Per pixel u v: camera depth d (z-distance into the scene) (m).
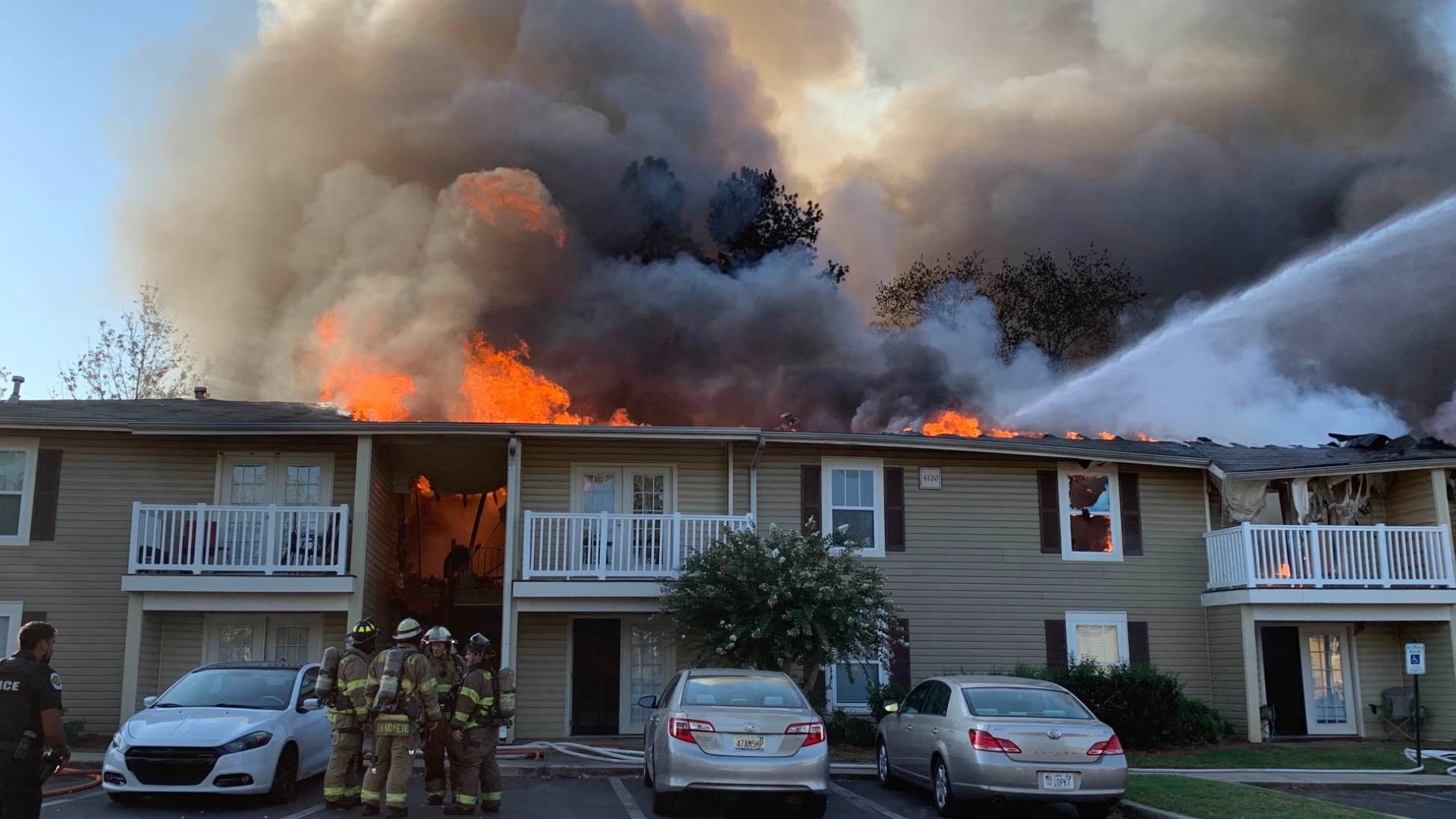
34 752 6.97
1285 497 21.45
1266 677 20.91
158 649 18.59
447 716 11.06
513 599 18.06
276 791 11.44
